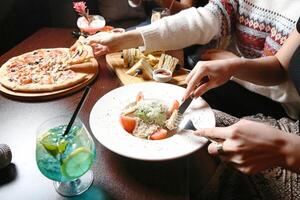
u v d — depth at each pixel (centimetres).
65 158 59
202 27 124
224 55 124
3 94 96
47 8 201
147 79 106
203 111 86
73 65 110
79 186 65
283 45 110
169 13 156
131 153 70
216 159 91
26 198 62
